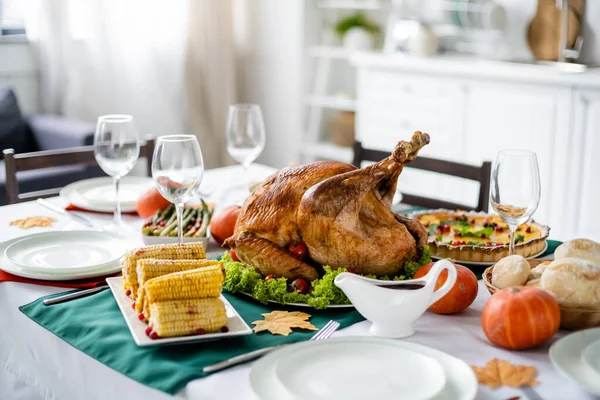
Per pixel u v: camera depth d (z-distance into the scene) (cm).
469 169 199
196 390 93
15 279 132
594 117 288
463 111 336
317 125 429
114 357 103
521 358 102
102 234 150
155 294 105
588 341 98
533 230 155
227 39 429
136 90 394
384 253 122
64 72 377
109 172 166
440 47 380
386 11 412
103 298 124
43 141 344
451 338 109
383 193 129
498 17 349
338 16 425
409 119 362
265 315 116
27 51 378
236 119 189
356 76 440
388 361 95
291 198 125
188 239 149
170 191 135
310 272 125
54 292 128
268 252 124
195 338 103
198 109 431
